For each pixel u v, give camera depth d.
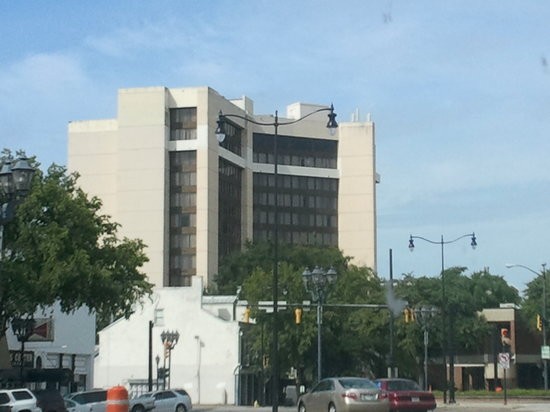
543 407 50.78
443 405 56.12
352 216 140.88
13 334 56.03
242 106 136.25
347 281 79.44
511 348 94.88
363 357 80.38
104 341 84.50
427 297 90.69
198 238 122.69
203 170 123.56
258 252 115.56
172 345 73.69
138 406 50.28
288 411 57.25
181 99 125.44
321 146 142.88
